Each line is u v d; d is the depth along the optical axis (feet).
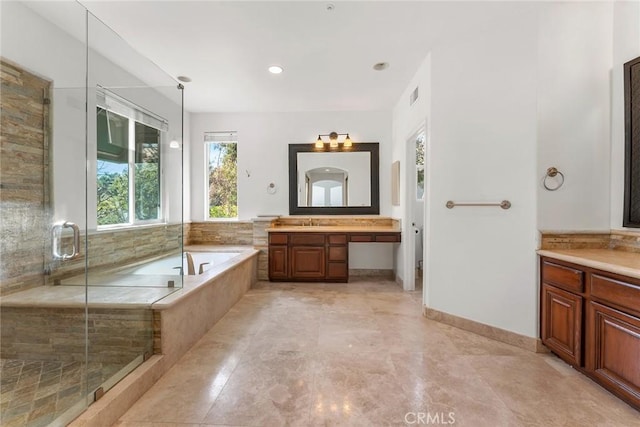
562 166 7.09
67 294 6.90
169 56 9.30
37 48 7.24
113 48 8.72
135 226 9.92
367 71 10.45
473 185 8.14
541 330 7.07
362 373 6.21
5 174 6.72
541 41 7.02
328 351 7.18
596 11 7.01
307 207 15.24
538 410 5.08
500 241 7.70
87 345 6.32
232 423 4.79
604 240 7.07
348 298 11.39
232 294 10.48
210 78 11.02
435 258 9.03
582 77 7.06
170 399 5.41
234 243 15.42
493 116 7.76
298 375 6.15
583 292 5.83
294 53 9.21
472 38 8.07
